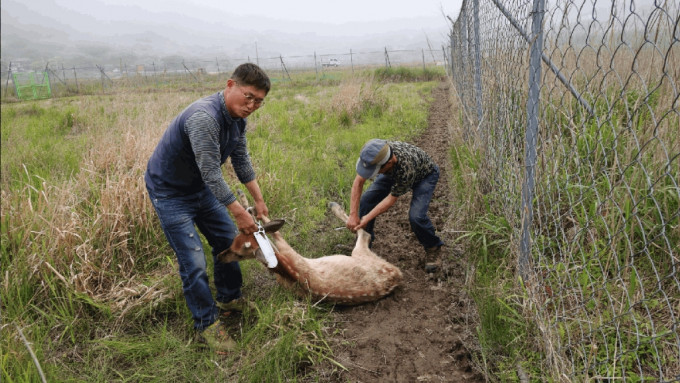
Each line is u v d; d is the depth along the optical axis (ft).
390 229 16.20
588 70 10.78
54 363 9.59
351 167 22.00
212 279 12.61
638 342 6.58
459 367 9.53
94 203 15.79
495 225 12.82
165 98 50.01
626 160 9.55
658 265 9.48
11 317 10.68
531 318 9.33
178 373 9.48
